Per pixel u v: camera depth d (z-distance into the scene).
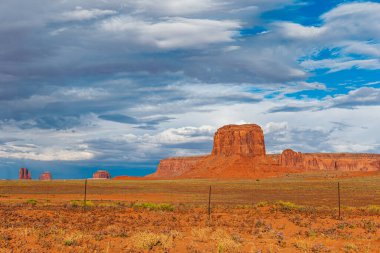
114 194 76.88
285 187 100.25
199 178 197.00
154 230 24.05
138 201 58.81
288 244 20.50
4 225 24.89
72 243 18.88
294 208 41.25
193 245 19.06
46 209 38.62
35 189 90.94
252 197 70.81
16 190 86.19
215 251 17.88
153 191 88.62
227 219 31.70
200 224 28.31
